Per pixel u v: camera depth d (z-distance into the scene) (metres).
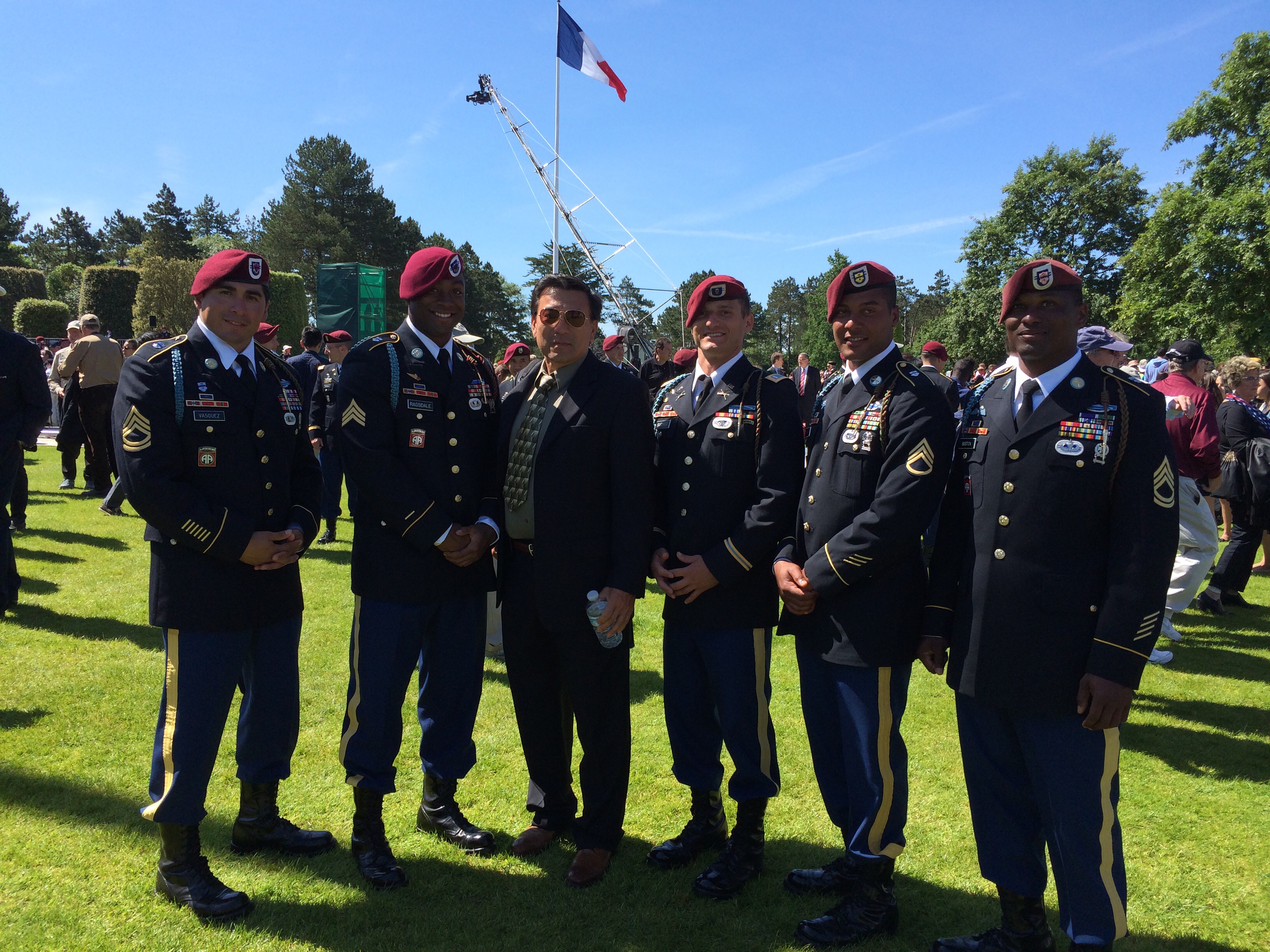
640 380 2.93
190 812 2.53
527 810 3.26
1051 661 2.14
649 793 3.45
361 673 2.82
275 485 2.78
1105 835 2.15
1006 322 2.29
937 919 2.62
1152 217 29.80
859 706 2.54
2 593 5.03
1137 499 2.06
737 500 2.77
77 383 9.38
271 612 2.74
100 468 9.41
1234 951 2.48
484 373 3.17
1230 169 28.41
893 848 2.51
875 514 2.42
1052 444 2.17
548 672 2.99
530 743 3.04
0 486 4.85
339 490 7.84
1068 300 2.19
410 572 2.81
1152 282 29.72
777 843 3.08
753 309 2.95
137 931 2.39
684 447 2.86
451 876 2.79
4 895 2.51
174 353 2.65
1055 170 38.84
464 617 2.99
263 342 6.66
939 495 2.45
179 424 2.59
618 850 3.01
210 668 2.59
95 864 2.71
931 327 42.62
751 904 2.69
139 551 6.98
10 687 4.08
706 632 2.80
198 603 2.57
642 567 2.77
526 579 2.91
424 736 3.05
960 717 2.41
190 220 73.94
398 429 2.83
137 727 3.74
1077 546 2.15
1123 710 2.05
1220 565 6.62
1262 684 4.93
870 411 2.55
